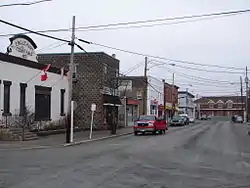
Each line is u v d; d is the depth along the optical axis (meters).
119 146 23.17
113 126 35.59
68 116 25.92
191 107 123.88
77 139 28.77
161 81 77.25
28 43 32.41
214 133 38.78
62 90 37.16
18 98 29.75
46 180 11.20
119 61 48.72
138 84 63.84
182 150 20.58
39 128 31.69
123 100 52.19
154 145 23.78
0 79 27.44
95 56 42.88
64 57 43.81
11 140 26.20
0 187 10.10
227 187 10.36
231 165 14.74
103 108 43.28
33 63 31.84
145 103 55.28
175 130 45.72
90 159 16.38
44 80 31.59
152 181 11.12
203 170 13.38
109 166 14.17
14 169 13.38
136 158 16.77
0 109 27.41
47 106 34.25
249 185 10.69
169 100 85.31
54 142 25.61
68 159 16.39
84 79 43.00
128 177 11.77
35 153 19.22
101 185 10.45
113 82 45.91
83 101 42.94
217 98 154.12
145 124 36.12
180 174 12.45
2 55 27.58
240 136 33.97
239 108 148.62
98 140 29.41
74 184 10.58
